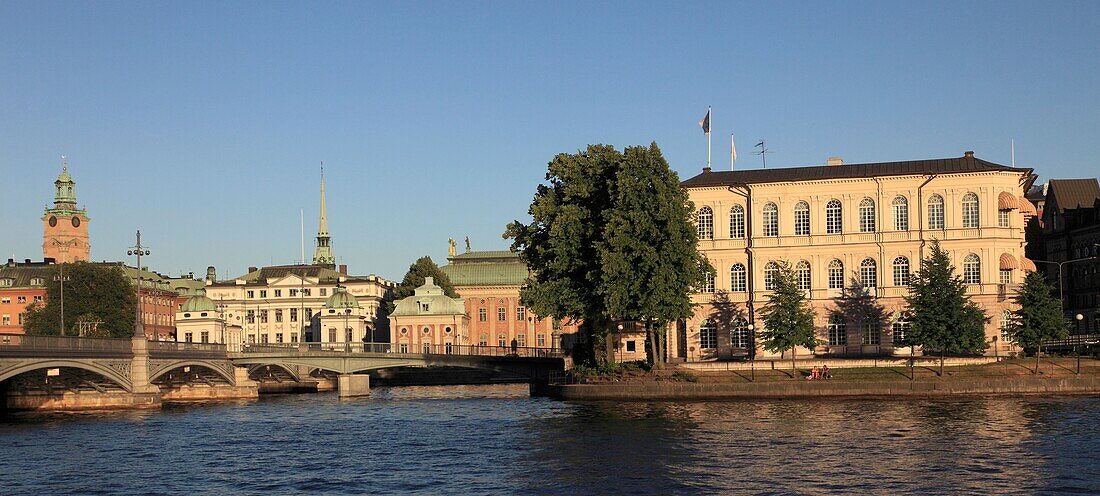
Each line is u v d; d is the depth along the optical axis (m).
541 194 117.69
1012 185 126.00
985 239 125.12
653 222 108.56
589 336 123.31
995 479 57.66
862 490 55.41
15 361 92.94
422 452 72.44
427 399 126.44
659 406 99.12
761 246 130.12
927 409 90.19
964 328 107.69
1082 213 169.62
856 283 128.25
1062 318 112.62
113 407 115.06
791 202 130.25
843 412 89.25
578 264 111.00
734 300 130.75
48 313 184.00
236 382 140.25
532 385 130.25
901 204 127.88
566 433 79.31
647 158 109.94
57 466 68.69
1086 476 58.03
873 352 127.25
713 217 132.12
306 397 140.88
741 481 58.19
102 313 187.00
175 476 64.50
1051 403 92.81
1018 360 112.81
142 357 115.75
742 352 130.38
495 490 57.69
